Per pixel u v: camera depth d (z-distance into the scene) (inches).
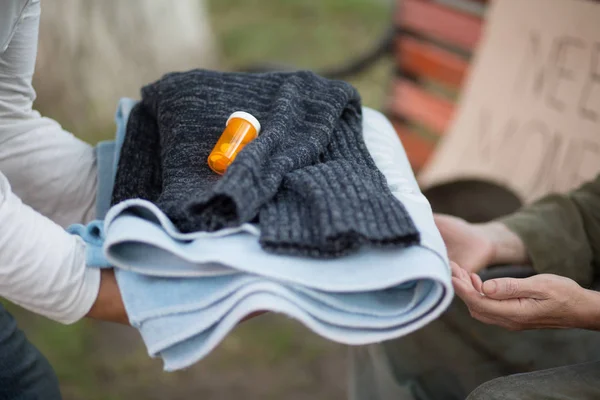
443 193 61.5
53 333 71.9
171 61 113.6
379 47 76.0
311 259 35.9
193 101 42.4
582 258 47.4
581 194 49.0
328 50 124.3
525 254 47.7
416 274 35.1
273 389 68.0
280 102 41.1
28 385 44.4
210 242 36.0
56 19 100.2
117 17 105.6
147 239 34.9
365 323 36.3
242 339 73.2
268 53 123.2
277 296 35.3
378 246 35.3
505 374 48.9
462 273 41.6
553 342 47.6
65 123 104.6
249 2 142.5
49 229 37.8
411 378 51.3
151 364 70.1
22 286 36.9
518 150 64.4
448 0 70.7
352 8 138.7
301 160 38.3
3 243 36.4
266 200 36.2
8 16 39.7
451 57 72.1
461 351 49.8
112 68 106.5
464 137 69.6
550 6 62.0
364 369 53.5
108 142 47.4
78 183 46.9
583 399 40.4
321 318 35.9
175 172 39.7
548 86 62.5
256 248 36.0
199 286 36.5
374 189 37.2
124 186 42.6
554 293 40.8
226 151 38.9
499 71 66.2
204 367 70.1
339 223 34.8
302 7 139.9
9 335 42.9
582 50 60.2
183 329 36.1
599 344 46.1
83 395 66.4
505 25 65.2
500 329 48.8
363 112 46.6
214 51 120.9
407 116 78.5
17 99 44.6
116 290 38.6
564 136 61.1
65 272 37.4
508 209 61.7
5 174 45.1
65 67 103.0
